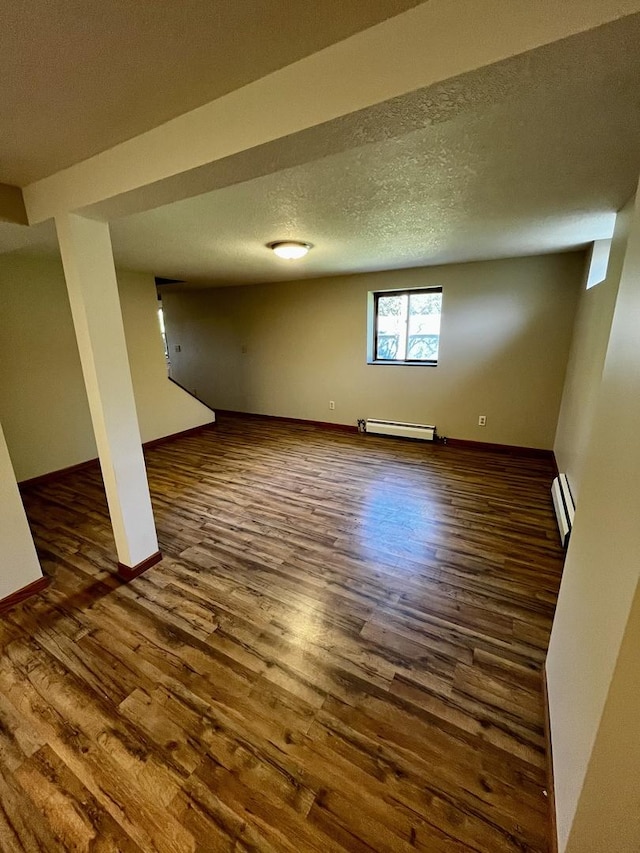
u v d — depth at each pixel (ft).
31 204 5.95
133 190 4.71
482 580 6.99
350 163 5.24
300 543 8.32
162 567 7.52
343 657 5.40
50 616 6.24
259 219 7.72
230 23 2.81
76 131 4.34
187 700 4.79
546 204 6.97
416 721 4.50
